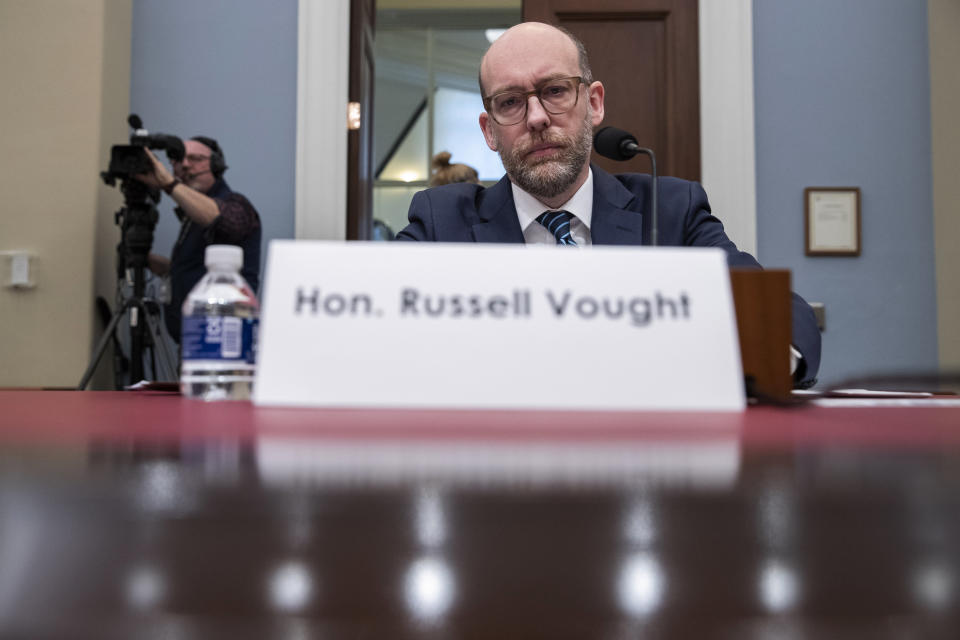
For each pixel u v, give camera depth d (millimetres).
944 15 3275
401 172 6922
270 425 344
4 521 154
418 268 475
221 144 3314
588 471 196
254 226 2848
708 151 3309
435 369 458
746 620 161
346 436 294
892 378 613
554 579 156
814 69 3355
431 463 210
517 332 465
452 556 149
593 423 358
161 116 3320
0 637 174
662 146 3385
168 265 2973
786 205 3326
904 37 3352
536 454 235
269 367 466
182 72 3334
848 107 3344
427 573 153
